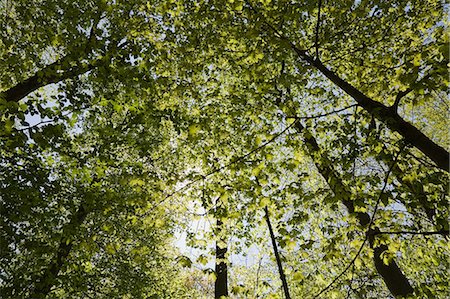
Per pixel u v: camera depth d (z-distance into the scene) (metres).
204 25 6.71
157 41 7.09
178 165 9.13
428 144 4.42
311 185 9.43
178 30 6.99
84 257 6.93
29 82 7.21
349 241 5.25
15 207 5.61
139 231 10.50
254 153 5.64
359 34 6.13
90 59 5.87
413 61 4.75
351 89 5.17
